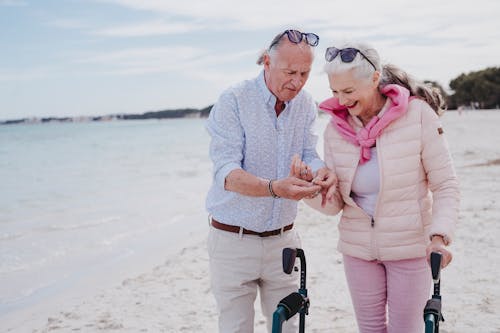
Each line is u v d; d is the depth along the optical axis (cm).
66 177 1981
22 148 4528
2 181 1884
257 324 477
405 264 285
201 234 897
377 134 276
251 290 308
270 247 300
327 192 277
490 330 429
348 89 262
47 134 9350
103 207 1220
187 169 2131
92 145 4878
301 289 253
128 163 2597
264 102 292
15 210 1202
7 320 527
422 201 282
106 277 659
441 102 289
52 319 523
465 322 445
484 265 589
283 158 299
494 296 498
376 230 285
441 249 253
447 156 275
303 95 304
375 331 300
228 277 302
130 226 983
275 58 273
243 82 295
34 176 2059
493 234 715
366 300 297
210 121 300
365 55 257
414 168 277
